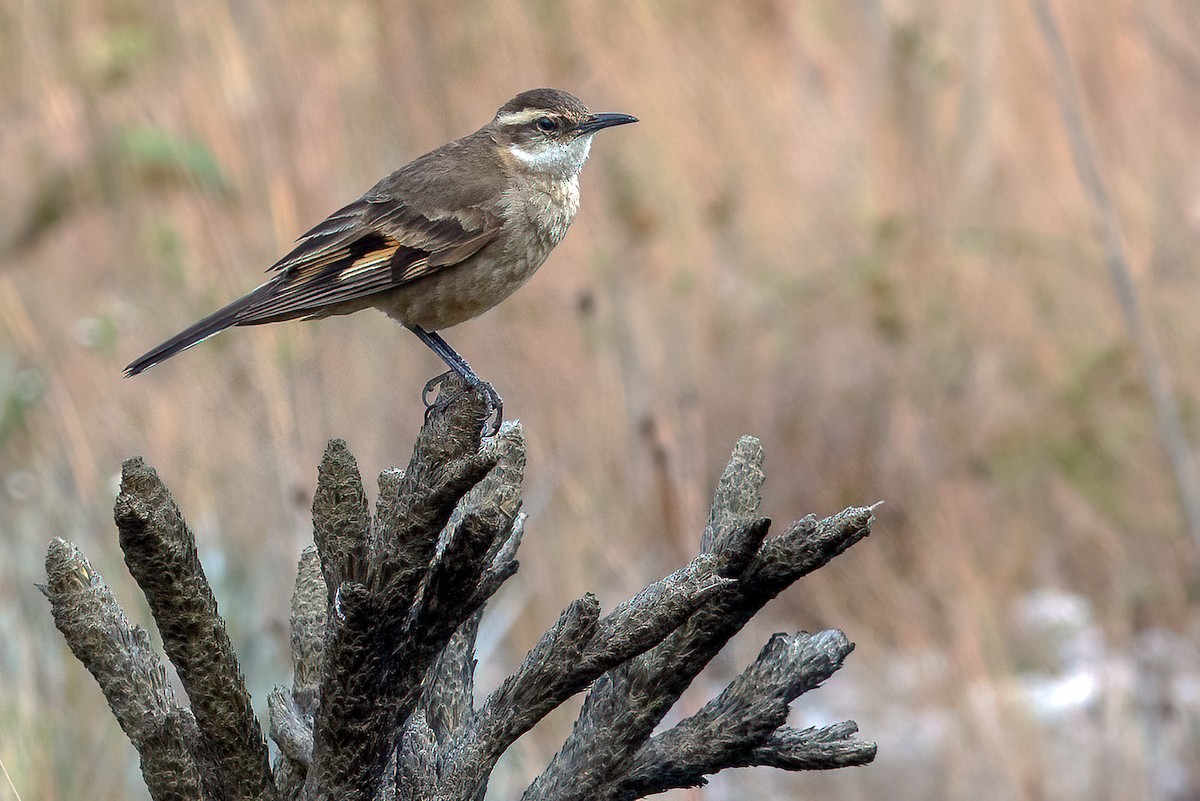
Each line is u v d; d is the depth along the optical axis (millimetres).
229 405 10875
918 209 14266
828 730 3459
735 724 3387
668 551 9852
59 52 14055
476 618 3955
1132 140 14539
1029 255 13617
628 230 13633
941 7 15180
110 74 13414
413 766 3447
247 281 11500
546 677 3244
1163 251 13539
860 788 9898
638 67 14688
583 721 3480
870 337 13234
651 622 3162
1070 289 13344
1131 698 10359
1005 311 13219
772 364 13172
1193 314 12953
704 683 10523
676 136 14305
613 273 12680
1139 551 11812
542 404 12078
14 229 13523
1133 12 15180
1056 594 12180
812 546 3246
